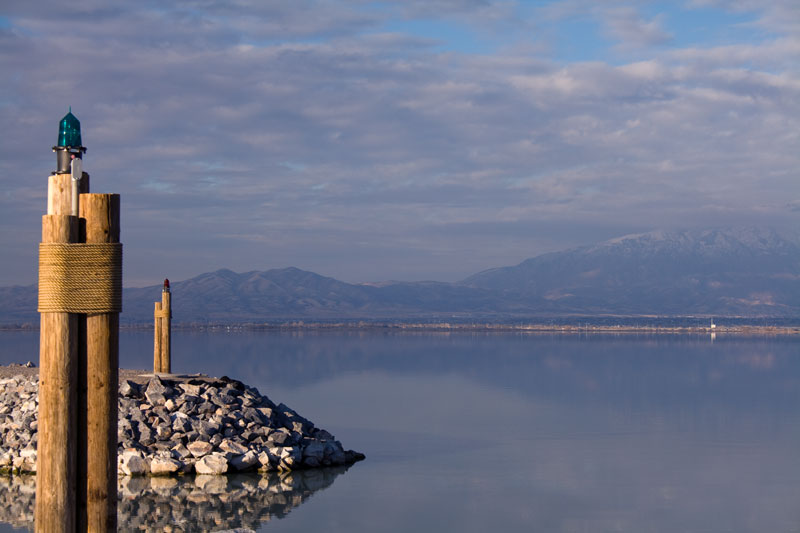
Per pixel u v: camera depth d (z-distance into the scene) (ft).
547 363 278.46
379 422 125.80
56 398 27.89
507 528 65.57
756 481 84.23
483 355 328.08
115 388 28.68
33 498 71.10
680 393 174.81
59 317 27.91
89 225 28.40
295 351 341.00
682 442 108.58
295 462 86.89
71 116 28.63
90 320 28.27
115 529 28.81
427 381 198.08
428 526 65.77
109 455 28.63
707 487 81.15
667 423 127.34
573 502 74.59
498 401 155.74
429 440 108.47
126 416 85.71
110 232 28.48
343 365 253.44
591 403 153.99
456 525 66.28
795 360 307.78
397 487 79.36
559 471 88.17
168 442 84.38
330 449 90.94
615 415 136.77
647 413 140.05
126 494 73.87
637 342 522.88
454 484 81.05
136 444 83.30
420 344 444.96
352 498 74.28
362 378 204.33
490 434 114.11
